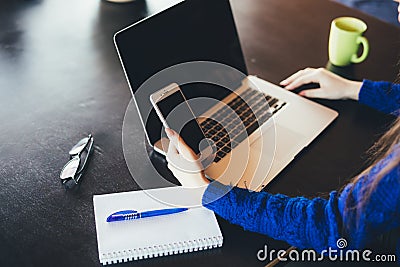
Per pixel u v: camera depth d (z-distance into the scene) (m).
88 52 1.44
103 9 1.58
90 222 1.04
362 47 1.49
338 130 1.25
